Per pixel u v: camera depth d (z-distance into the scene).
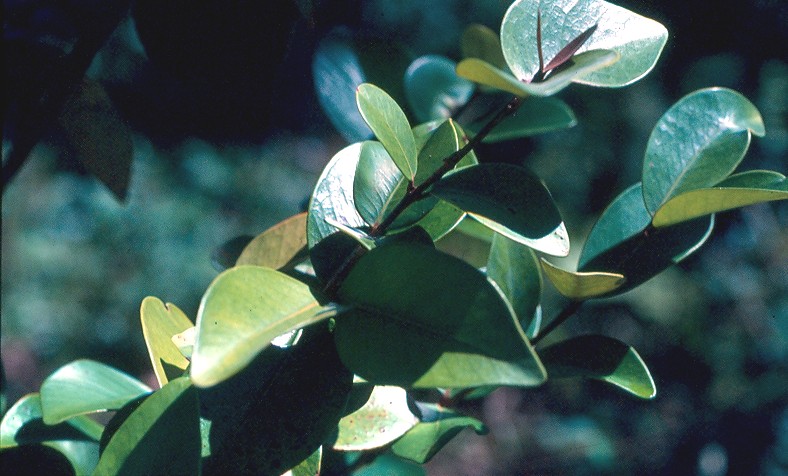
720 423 2.57
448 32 3.00
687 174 0.46
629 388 0.45
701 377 2.73
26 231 2.85
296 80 2.91
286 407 0.40
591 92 2.89
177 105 2.96
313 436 0.40
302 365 0.41
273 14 0.48
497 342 0.37
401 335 0.38
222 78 0.49
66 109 0.50
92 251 2.95
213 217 3.23
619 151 2.92
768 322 2.71
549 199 0.41
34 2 0.49
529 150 2.88
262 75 0.49
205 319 0.36
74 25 0.49
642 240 0.47
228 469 0.39
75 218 2.99
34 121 0.47
